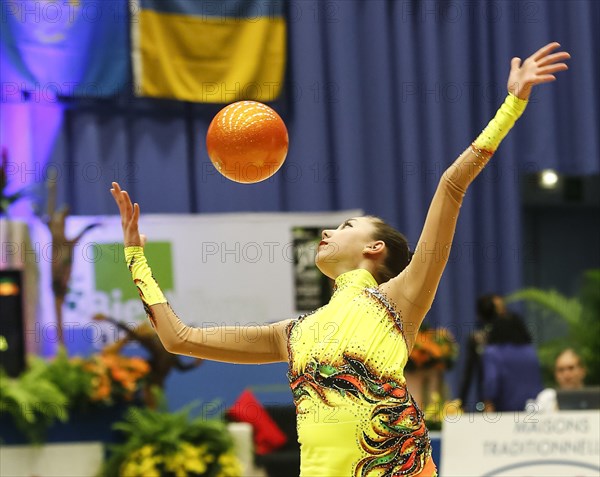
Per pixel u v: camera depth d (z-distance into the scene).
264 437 12.39
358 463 5.91
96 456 11.51
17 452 11.34
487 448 10.49
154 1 17.91
